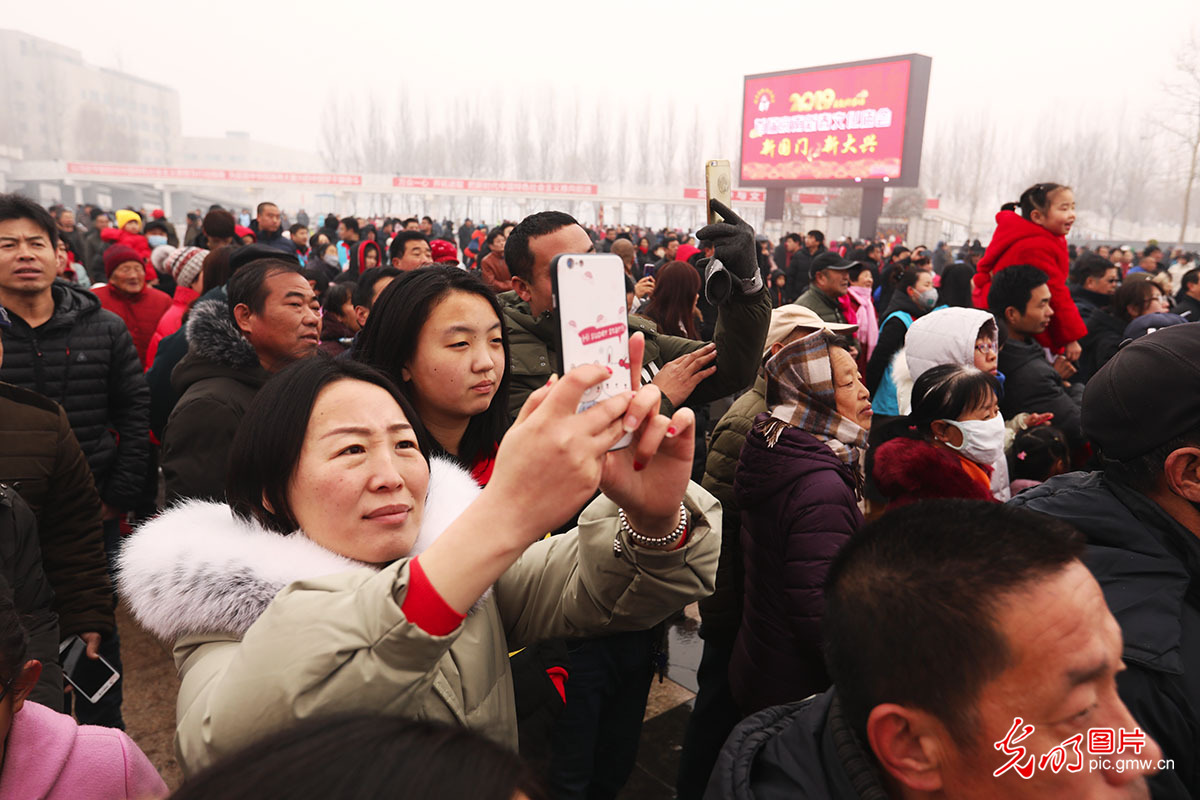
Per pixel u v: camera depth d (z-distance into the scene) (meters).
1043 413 3.23
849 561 0.84
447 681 0.94
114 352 3.13
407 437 1.01
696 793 2.40
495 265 3.91
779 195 30.14
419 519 1.02
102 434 3.12
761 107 29.77
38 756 1.09
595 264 0.79
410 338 1.62
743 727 1.00
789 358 2.04
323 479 0.95
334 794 0.41
